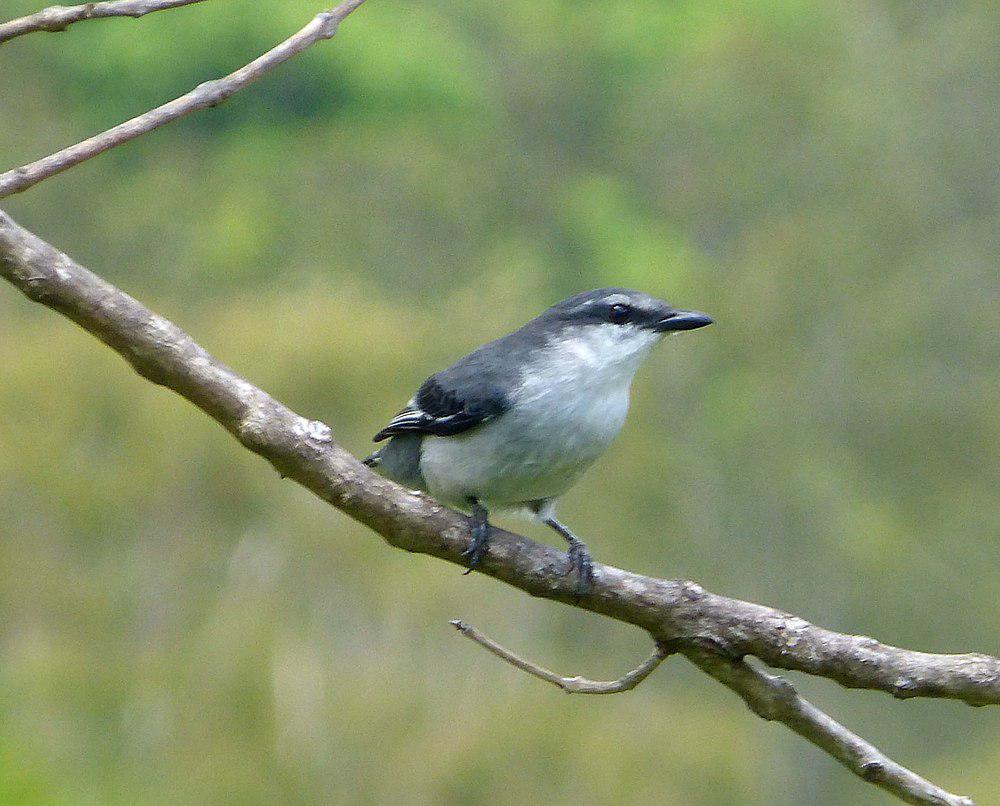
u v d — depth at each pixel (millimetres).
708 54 24109
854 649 4500
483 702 13992
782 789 16719
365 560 14430
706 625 4609
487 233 25266
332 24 4449
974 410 20922
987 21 21984
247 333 16688
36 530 14445
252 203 23031
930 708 18531
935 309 21281
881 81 22547
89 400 15133
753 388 21500
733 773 15188
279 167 24062
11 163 22953
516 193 26688
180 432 14844
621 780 14320
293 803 12898
